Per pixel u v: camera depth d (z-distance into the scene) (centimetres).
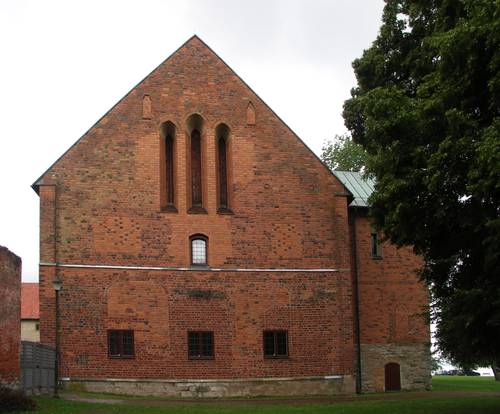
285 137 3600
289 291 3462
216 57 3616
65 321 3206
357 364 3750
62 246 3269
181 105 3522
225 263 3428
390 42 2669
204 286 3384
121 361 3231
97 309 3250
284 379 3381
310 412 2569
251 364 3362
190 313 3350
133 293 3306
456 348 2558
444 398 3100
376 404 2844
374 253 3888
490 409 2633
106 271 3291
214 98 3569
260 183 3531
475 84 2106
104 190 3359
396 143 2262
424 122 2223
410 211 2227
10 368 2352
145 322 3291
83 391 3156
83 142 3384
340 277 3519
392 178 2275
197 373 3303
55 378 2827
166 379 3266
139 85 3497
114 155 3400
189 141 3534
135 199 3384
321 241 3534
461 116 2053
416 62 2473
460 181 2116
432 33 2358
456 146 2048
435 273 2436
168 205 3456
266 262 3466
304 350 3425
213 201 3469
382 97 2348
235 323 3384
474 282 2258
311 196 3569
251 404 2908
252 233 3478
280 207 3528
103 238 3316
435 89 2228
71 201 3316
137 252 3341
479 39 2014
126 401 2914
